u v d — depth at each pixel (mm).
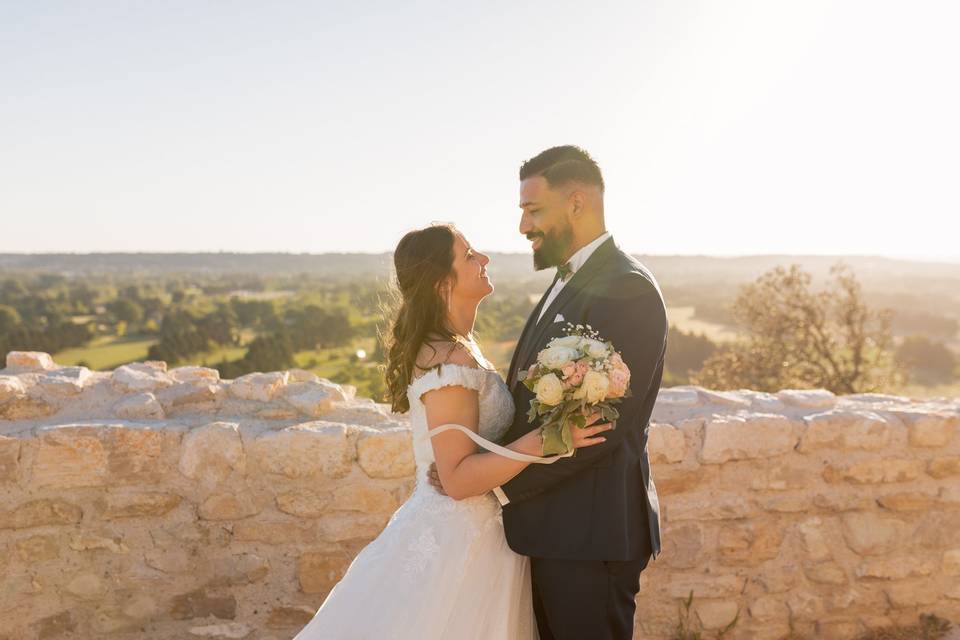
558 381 1872
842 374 18516
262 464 3109
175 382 3447
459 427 2045
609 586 2115
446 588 2090
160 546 3078
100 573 3047
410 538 2148
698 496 3314
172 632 3098
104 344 88250
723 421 3318
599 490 2078
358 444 3143
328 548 3148
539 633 2297
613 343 2025
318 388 3521
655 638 3312
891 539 3441
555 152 2252
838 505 3398
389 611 2086
